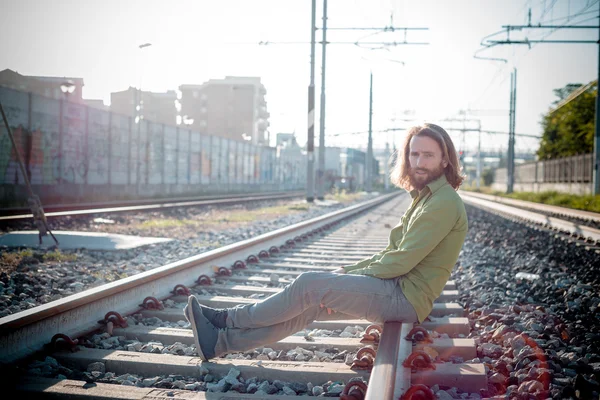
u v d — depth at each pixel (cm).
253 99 8881
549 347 406
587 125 5369
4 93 2147
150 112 7588
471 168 12719
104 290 434
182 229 1346
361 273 342
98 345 389
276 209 2277
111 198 2888
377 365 280
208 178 4303
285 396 302
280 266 761
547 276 771
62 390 297
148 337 410
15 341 346
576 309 559
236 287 595
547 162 5172
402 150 373
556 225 1577
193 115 8969
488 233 1466
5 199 2153
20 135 2245
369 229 1484
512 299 590
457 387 327
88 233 1041
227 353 369
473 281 711
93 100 7194
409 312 332
